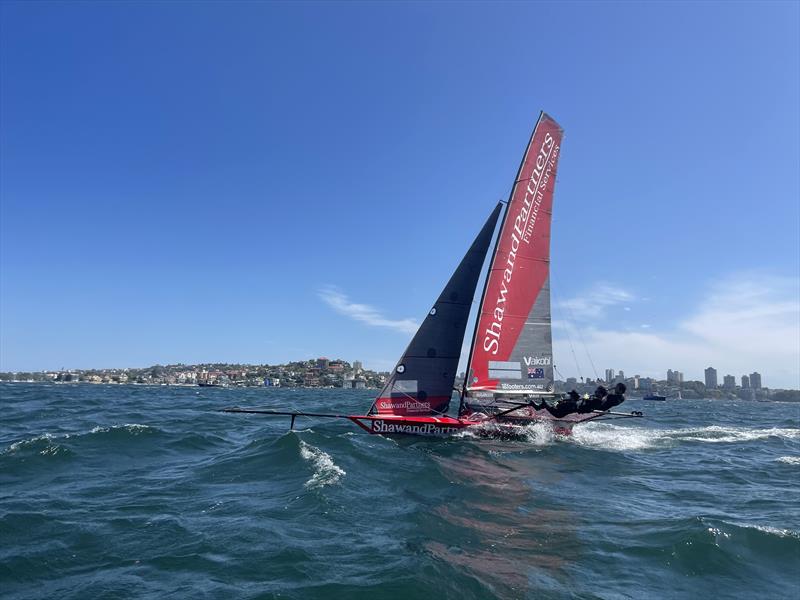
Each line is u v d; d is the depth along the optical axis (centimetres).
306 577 611
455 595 577
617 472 1372
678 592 617
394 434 1736
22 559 666
